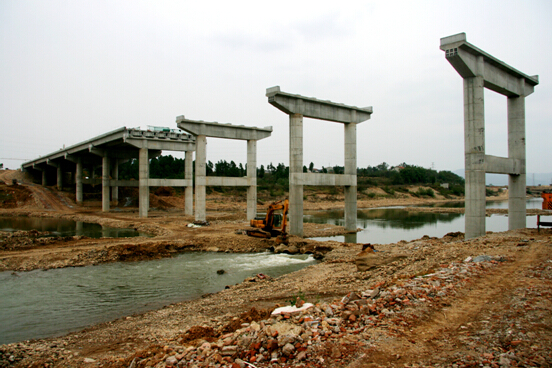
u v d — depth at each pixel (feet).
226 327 36.83
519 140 104.37
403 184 490.08
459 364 22.48
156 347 33.96
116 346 37.78
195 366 26.21
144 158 195.42
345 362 24.04
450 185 571.28
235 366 25.08
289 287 57.72
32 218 206.90
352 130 142.41
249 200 177.06
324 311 32.65
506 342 24.77
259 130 177.17
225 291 60.08
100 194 289.53
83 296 60.64
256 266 82.89
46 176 347.36
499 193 579.07
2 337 43.73
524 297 32.91
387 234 140.77
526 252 54.39
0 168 489.26
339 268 69.82
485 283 38.81
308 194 353.31
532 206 312.09
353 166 143.02
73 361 33.99
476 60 84.12
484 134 84.74
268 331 28.32
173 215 211.00
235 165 454.81
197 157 159.74
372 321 29.94
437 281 39.22
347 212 144.77
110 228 160.66
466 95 85.61
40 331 45.52
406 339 26.73
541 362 21.47
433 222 188.44
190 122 155.74
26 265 81.46
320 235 136.26
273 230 114.83
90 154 267.39
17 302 57.52
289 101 118.83
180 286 66.64
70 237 111.75
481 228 84.17
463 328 27.96
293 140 121.29
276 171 485.56
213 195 326.85
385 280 51.19
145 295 61.11
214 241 109.29
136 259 90.27
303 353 25.16
